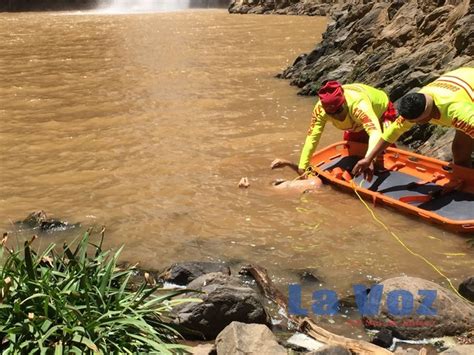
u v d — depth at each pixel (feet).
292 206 20.04
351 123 21.57
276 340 11.94
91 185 22.49
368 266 15.99
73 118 32.89
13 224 19.10
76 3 135.64
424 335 12.60
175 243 17.58
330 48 43.50
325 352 11.47
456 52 29.63
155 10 125.90
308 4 102.94
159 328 11.71
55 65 52.01
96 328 10.50
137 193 21.54
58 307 10.61
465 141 19.52
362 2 52.95
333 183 21.26
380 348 11.91
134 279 15.33
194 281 13.80
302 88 38.47
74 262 12.07
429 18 34.91
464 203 18.60
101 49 61.67
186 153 26.00
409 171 20.93
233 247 17.28
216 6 133.69
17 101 37.78
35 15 116.78
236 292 12.90
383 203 19.44
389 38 37.22
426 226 18.21
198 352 11.79
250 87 40.60
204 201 20.70
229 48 60.90
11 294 10.93
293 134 28.55
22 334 10.32
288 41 65.77
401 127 19.19
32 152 26.94
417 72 30.30
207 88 40.27
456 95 18.08
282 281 15.33
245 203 20.42
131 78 44.47
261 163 24.48
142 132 29.55
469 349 11.29
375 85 33.58
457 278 15.24
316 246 17.24
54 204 20.71
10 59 56.34
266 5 108.68
